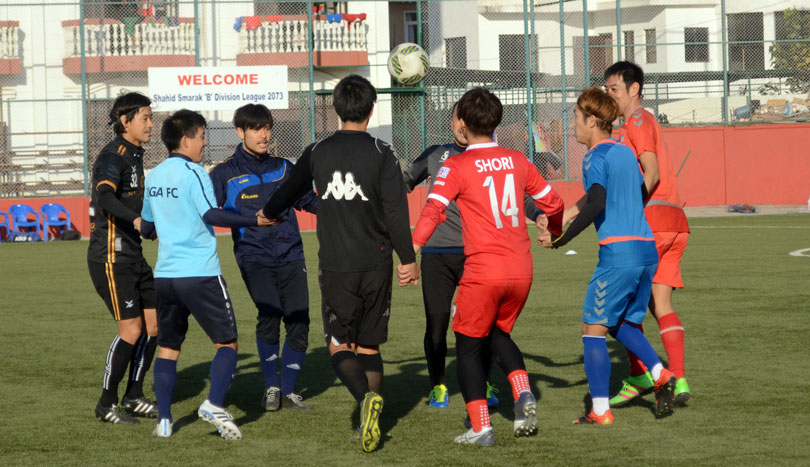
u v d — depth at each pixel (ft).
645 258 26.76
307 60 139.13
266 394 30.45
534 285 60.90
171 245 26.50
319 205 25.89
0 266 81.76
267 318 30.63
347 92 25.72
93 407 31.09
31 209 113.29
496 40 189.88
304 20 139.64
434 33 194.29
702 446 24.63
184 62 139.44
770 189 134.51
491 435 25.32
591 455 24.03
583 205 28.09
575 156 131.95
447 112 131.34
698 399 29.99
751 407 28.76
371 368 26.55
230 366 26.55
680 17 200.95
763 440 25.09
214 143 132.46
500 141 129.70
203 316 26.55
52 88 139.44
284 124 130.00
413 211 120.47
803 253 75.25
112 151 29.43
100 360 39.52
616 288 26.73
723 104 137.39
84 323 49.78
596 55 196.85
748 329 42.63
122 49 139.23
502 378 35.17
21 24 138.51
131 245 29.37
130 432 27.76
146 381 35.83
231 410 30.60
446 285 30.68
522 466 23.20
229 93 112.98
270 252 31.24
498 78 140.15
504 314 26.18
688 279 61.31
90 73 138.82
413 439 26.21
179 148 27.22
